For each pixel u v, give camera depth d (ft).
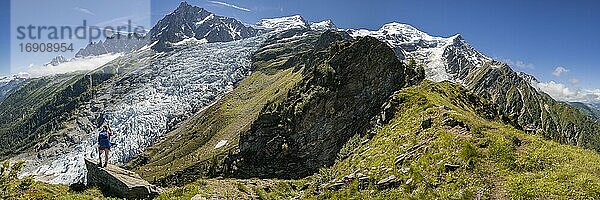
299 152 318.86
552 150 134.51
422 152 147.33
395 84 318.04
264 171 314.14
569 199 103.81
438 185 124.16
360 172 158.51
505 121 289.12
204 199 147.02
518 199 108.47
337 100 323.57
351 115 314.76
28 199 103.91
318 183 187.42
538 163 125.59
